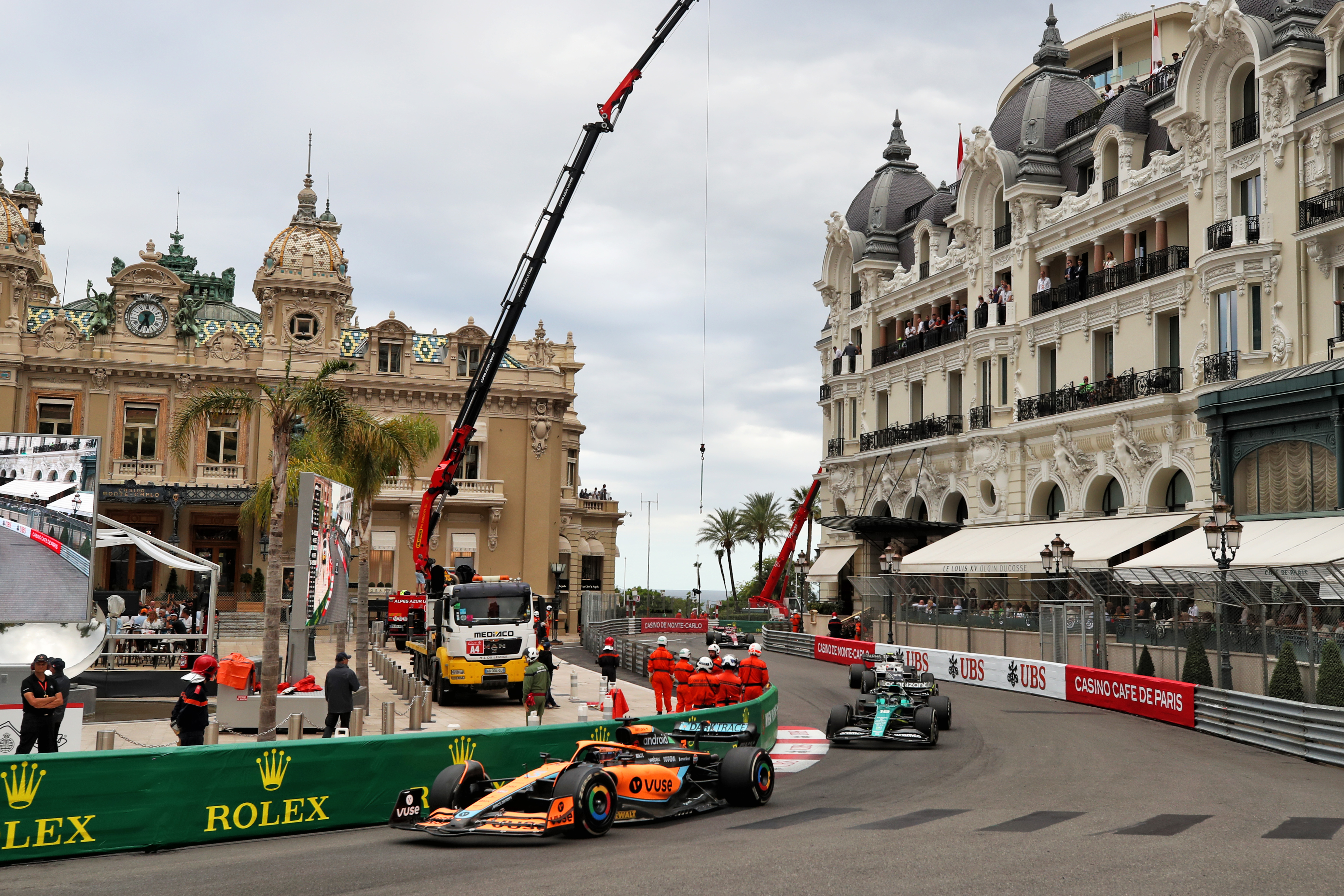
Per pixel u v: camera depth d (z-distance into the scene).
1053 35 49.16
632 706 29.97
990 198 48.34
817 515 71.50
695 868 10.53
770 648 54.75
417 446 37.03
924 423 51.41
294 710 22.80
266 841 13.37
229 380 59.31
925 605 41.84
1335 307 31.56
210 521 58.72
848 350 59.41
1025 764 19.66
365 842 13.09
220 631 50.78
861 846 11.61
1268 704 21.81
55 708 15.32
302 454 37.22
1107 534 38.00
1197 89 36.50
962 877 9.87
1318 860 10.67
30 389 57.03
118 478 57.22
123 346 58.53
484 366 38.00
